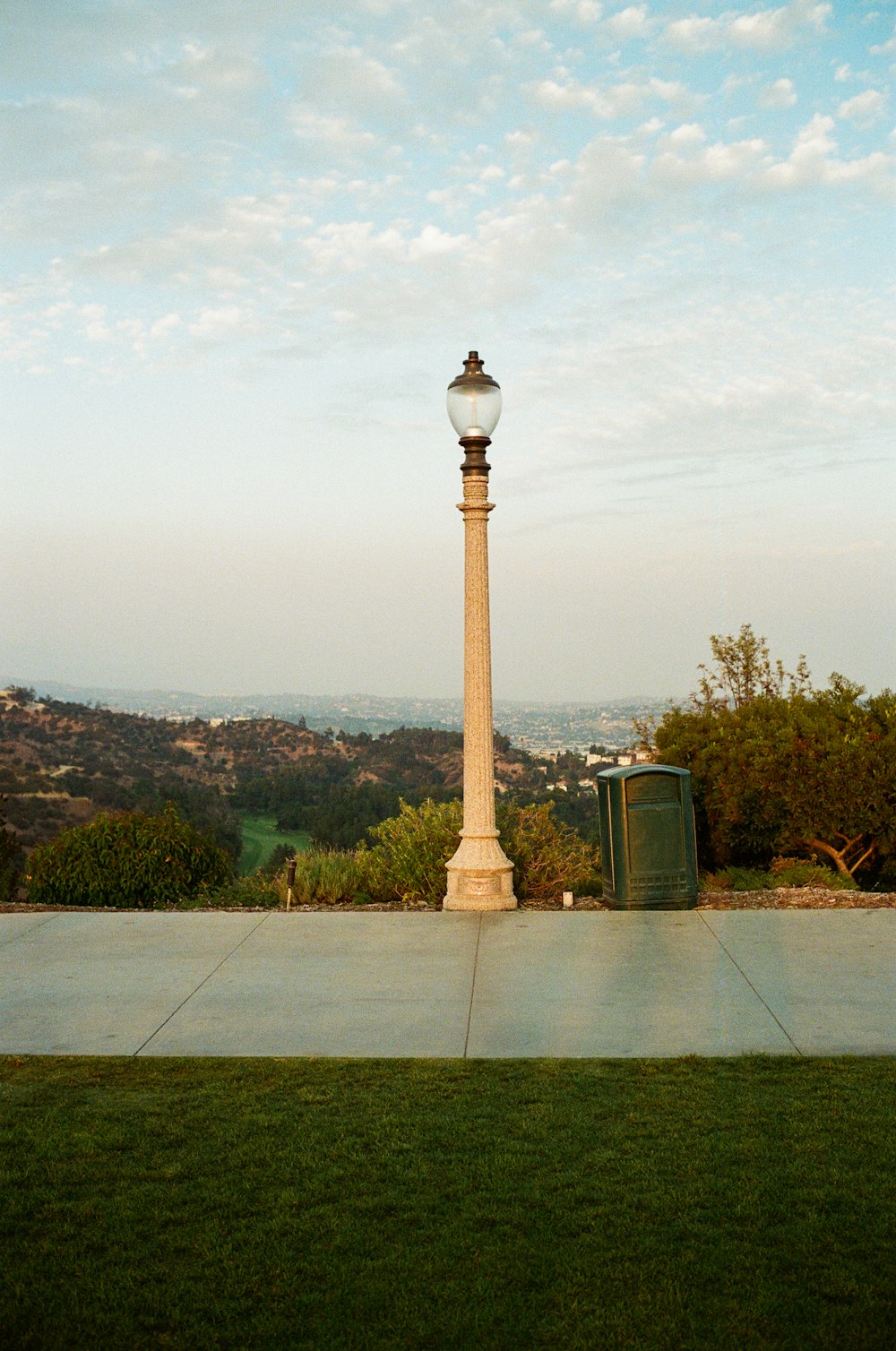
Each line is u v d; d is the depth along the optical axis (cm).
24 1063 588
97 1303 360
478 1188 436
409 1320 351
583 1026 642
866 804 1072
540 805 1185
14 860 1438
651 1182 439
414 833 1100
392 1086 549
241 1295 364
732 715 1230
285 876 1086
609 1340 340
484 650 960
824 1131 484
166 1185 439
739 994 695
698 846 1204
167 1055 599
